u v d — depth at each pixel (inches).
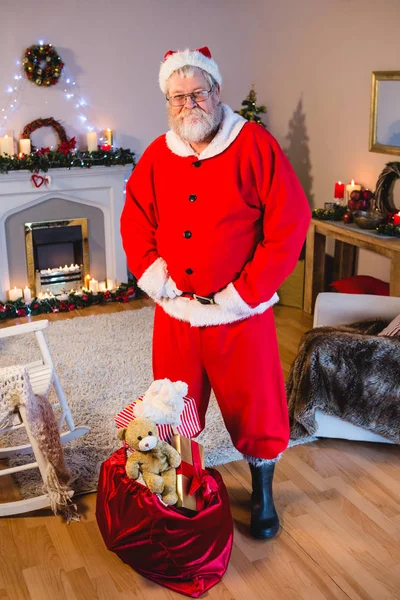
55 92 175.9
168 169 79.7
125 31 179.2
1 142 169.2
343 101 171.9
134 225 86.0
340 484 97.7
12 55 168.7
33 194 174.7
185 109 74.2
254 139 75.1
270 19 189.3
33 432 88.3
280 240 75.5
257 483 86.8
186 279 80.1
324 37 173.9
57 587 78.2
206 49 77.9
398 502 93.4
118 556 82.2
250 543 85.0
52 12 169.8
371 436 107.1
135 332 160.6
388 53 155.3
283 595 76.1
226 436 110.3
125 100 184.7
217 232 76.8
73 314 178.1
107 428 113.8
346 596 75.9
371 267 172.6
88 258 188.4
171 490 75.9
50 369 100.8
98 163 177.6
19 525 89.9
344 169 176.2
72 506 92.9
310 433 107.0
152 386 78.0
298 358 108.3
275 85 194.4
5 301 179.6
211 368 83.0
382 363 101.7
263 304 80.0
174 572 76.6
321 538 85.7
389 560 81.6
